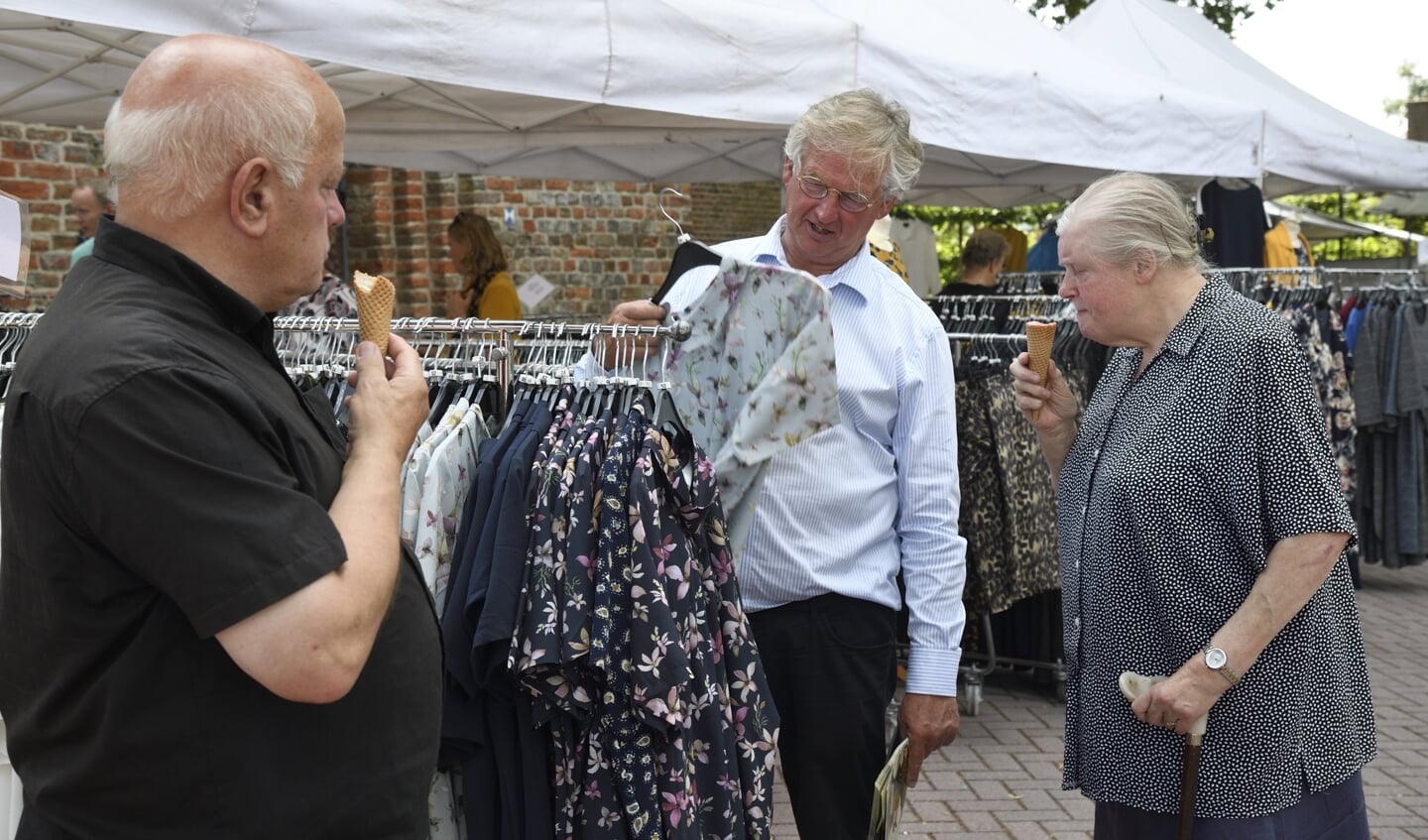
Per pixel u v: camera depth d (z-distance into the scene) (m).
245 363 1.48
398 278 9.71
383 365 1.67
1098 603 2.31
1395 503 7.07
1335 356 6.52
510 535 2.03
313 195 1.50
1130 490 2.22
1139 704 2.19
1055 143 5.03
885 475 2.62
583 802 2.09
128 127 1.43
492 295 7.26
